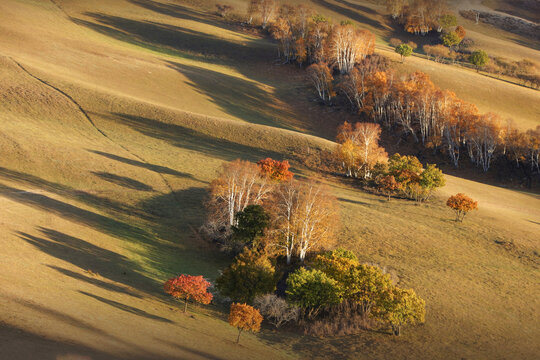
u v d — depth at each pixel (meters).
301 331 42.31
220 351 30.39
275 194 62.50
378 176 86.38
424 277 52.50
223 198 61.97
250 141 97.94
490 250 61.47
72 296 31.36
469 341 42.03
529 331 44.47
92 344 22.22
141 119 99.56
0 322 21.36
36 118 88.44
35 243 43.16
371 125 94.44
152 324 31.64
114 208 62.59
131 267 47.03
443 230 66.50
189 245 57.56
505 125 123.94
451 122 121.00
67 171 70.00
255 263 45.66
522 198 93.75
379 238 61.28
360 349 39.22
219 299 46.09
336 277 45.56
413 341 41.44
